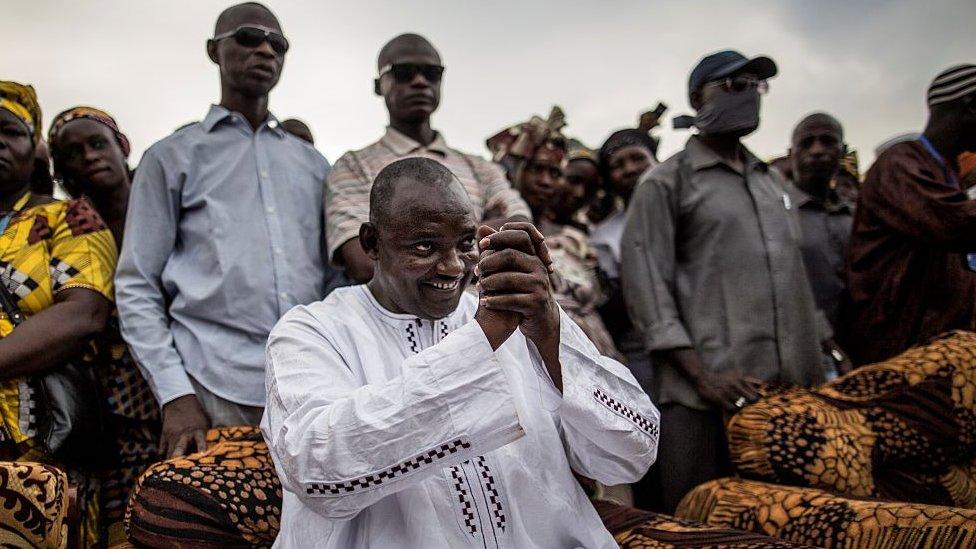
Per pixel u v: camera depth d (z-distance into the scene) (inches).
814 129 183.5
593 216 214.4
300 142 133.0
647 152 200.8
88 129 134.8
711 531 86.7
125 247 115.3
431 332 83.0
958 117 148.9
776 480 112.8
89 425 109.2
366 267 112.9
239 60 124.3
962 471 127.0
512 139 187.5
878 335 150.6
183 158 120.2
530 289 69.8
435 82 139.6
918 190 144.4
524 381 82.2
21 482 79.2
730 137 149.5
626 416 80.1
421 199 76.6
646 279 143.2
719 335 140.6
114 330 121.2
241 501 85.5
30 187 131.0
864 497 101.3
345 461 66.4
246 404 111.3
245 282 115.3
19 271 110.7
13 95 120.4
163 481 85.2
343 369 77.9
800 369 140.9
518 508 76.7
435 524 72.3
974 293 150.8
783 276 142.9
